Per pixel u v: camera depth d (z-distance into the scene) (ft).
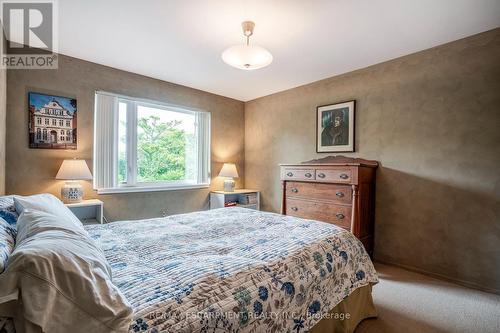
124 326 2.38
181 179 12.64
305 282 4.09
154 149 11.67
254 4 6.11
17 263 2.18
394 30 7.25
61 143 9.00
